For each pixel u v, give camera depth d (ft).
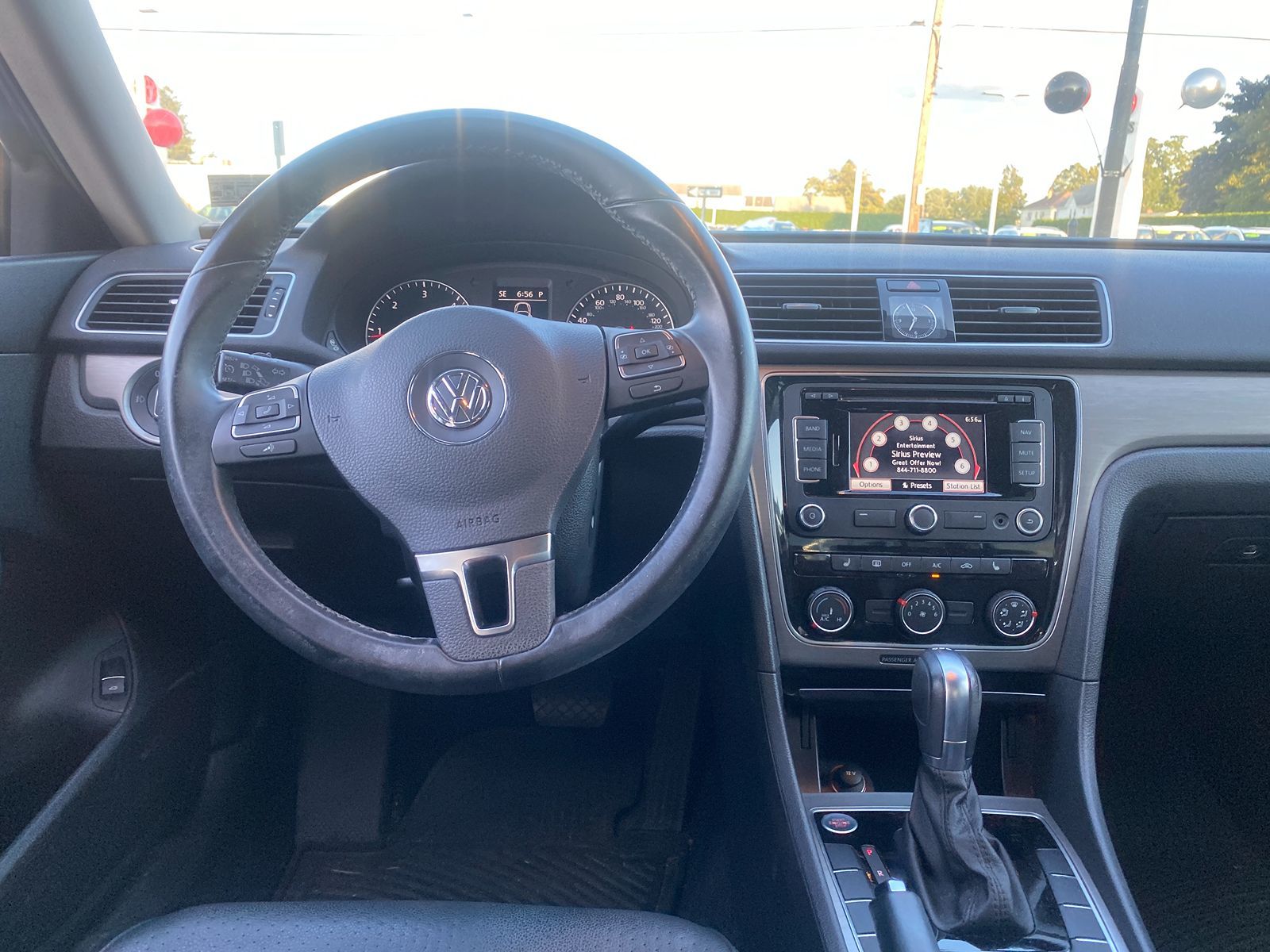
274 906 3.37
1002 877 4.06
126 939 3.19
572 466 3.32
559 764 7.32
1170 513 5.11
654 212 3.37
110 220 5.74
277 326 5.19
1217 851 6.22
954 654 4.28
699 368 3.36
